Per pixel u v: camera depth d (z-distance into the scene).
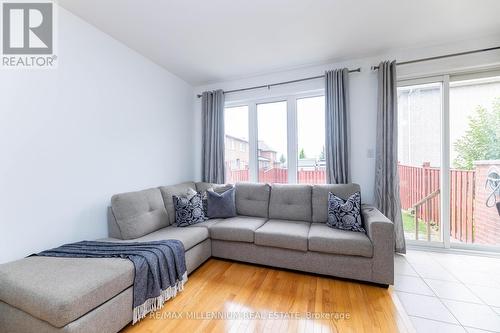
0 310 1.33
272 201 2.92
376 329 1.49
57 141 1.88
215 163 3.60
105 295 1.36
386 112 2.66
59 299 1.15
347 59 2.92
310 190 2.80
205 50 2.67
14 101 1.62
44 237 1.79
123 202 2.21
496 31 2.31
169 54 2.76
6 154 1.58
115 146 2.41
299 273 2.28
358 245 1.99
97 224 2.21
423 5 1.91
